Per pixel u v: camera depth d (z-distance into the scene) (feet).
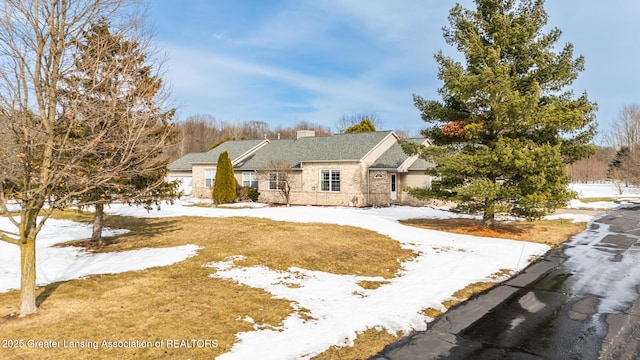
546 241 49.44
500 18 48.75
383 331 21.84
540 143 49.73
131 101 24.17
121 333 19.90
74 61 22.25
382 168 84.02
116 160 24.45
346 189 86.33
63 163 21.36
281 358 18.16
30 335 19.27
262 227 51.52
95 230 42.83
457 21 52.11
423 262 37.96
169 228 51.60
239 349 18.84
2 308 22.80
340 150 92.17
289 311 24.07
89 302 24.02
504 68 46.21
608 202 106.63
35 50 20.88
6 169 19.63
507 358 18.72
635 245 47.83
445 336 21.50
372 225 55.16
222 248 39.37
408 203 87.97
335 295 27.48
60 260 34.73
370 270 34.53
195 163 115.03
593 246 47.24
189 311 23.17
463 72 50.78
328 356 18.78
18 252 37.78
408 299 27.04
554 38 50.24
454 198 50.49
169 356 17.85
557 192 46.32
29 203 20.77
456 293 28.96
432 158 54.03
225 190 94.63
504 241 48.11
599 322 23.30
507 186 49.49
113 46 24.26
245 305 24.62
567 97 50.67
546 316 24.45
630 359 18.52
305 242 42.80
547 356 18.93
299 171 93.56
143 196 34.94
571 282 32.14
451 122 53.11
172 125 39.24
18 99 19.57
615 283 31.65
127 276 29.71
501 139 46.57
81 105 21.99
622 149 159.12
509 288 30.63
